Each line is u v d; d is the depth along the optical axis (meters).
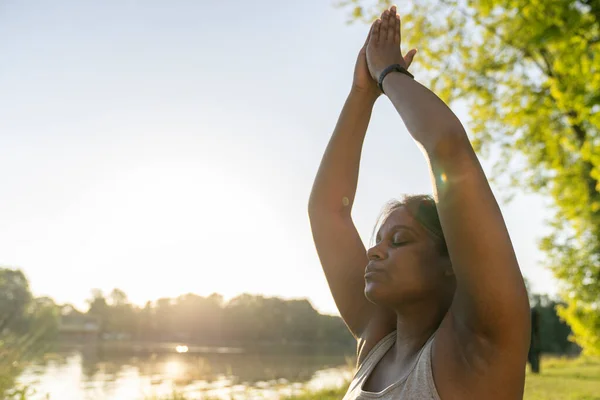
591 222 11.13
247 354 63.25
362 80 1.66
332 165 1.69
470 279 1.00
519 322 0.99
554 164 11.22
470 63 11.20
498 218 1.01
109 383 18.48
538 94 9.12
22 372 5.96
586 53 5.96
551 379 9.19
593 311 11.81
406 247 1.19
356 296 1.53
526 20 6.40
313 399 7.50
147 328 135.25
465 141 1.04
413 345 1.19
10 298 41.16
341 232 1.64
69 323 130.25
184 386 12.05
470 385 1.01
